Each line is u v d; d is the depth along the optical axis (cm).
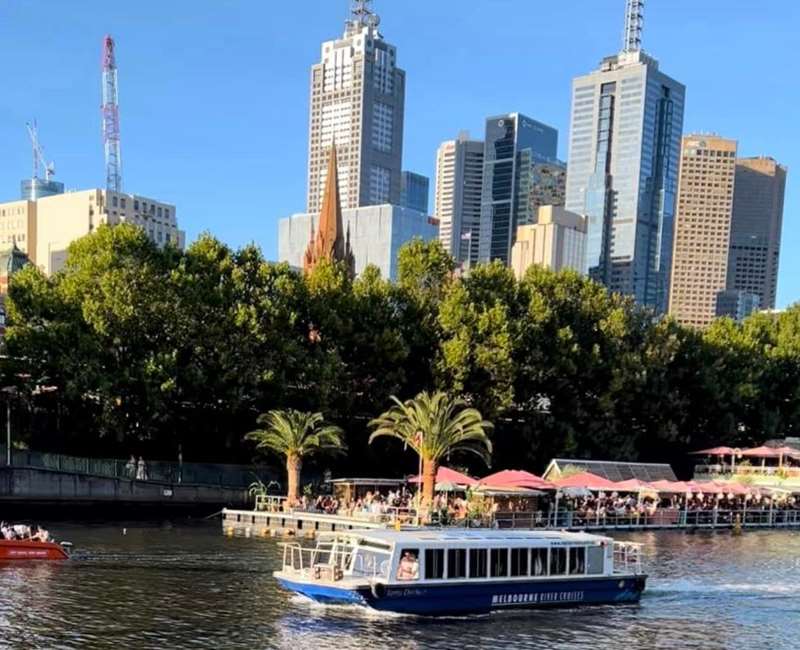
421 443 6288
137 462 7281
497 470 9069
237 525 6350
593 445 9312
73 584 4075
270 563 4775
